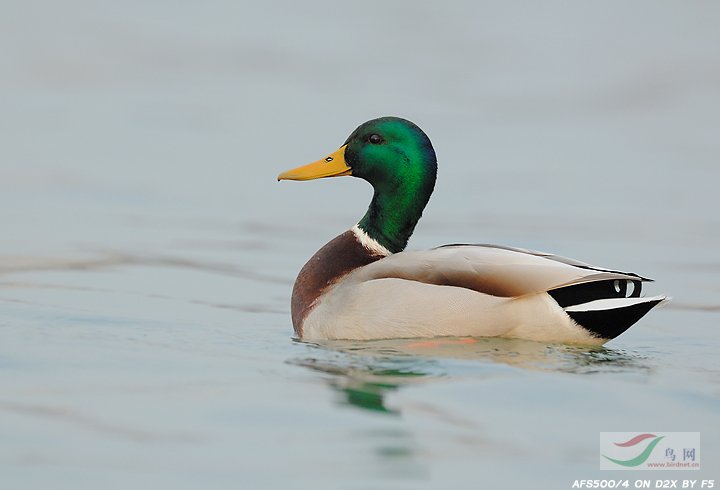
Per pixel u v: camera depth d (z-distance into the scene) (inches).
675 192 921.5
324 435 354.6
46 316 522.3
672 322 547.8
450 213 840.3
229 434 355.3
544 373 418.3
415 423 366.9
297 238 764.6
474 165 1021.2
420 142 502.9
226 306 569.6
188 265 673.6
